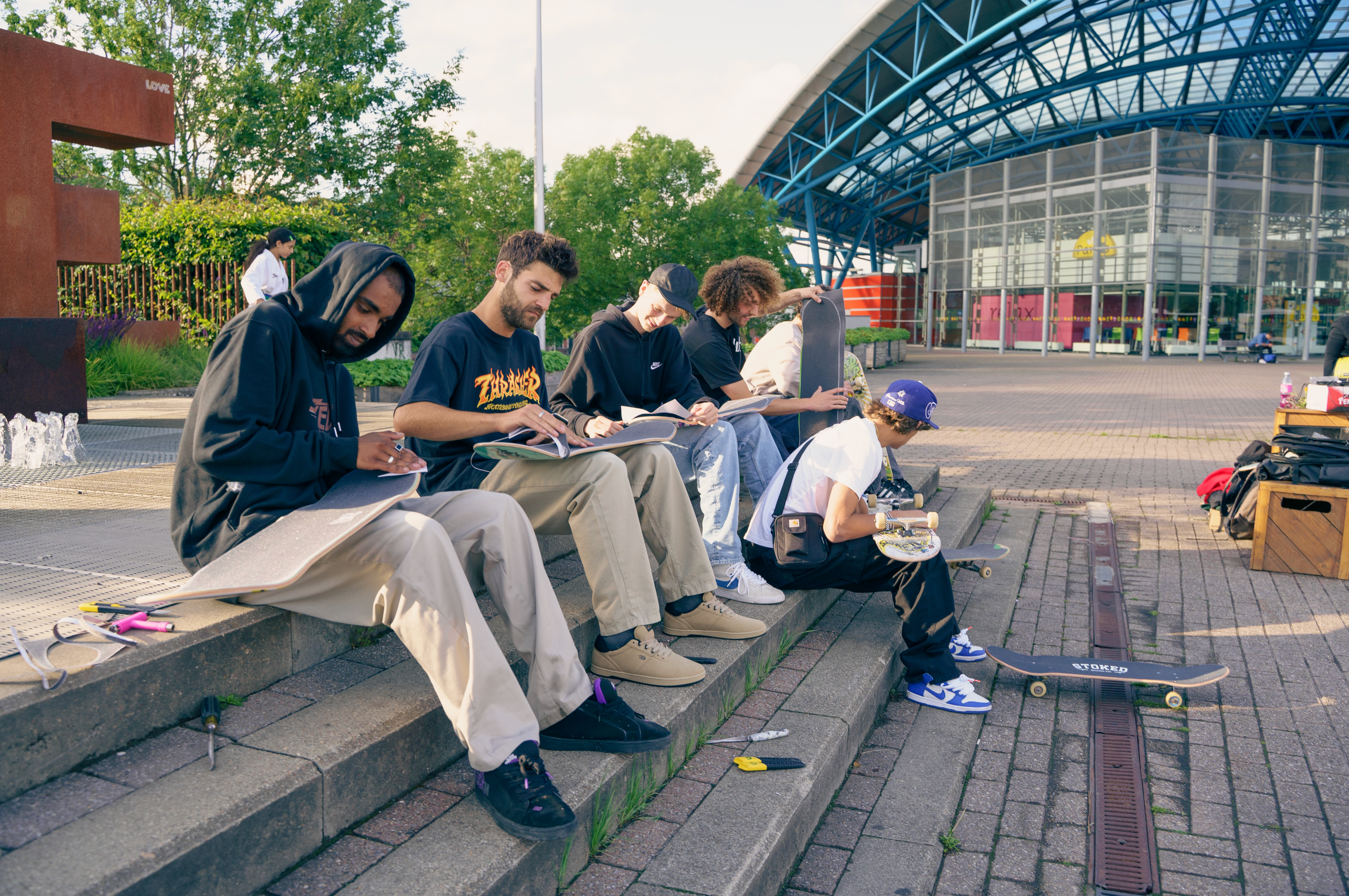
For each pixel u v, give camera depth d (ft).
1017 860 8.57
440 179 80.94
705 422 12.10
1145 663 12.46
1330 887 8.11
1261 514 18.02
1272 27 124.06
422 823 6.66
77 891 4.64
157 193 80.12
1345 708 11.81
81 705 5.91
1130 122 153.28
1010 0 125.18
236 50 74.54
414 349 50.26
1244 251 111.45
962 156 175.63
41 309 23.71
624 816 7.87
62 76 24.53
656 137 77.41
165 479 14.46
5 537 10.15
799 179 160.76
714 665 10.07
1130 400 56.90
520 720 6.81
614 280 75.72
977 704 11.82
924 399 11.88
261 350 7.13
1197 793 9.78
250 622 7.19
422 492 8.92
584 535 9.14
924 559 11.32
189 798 5.62
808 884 8.01
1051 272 122.01
